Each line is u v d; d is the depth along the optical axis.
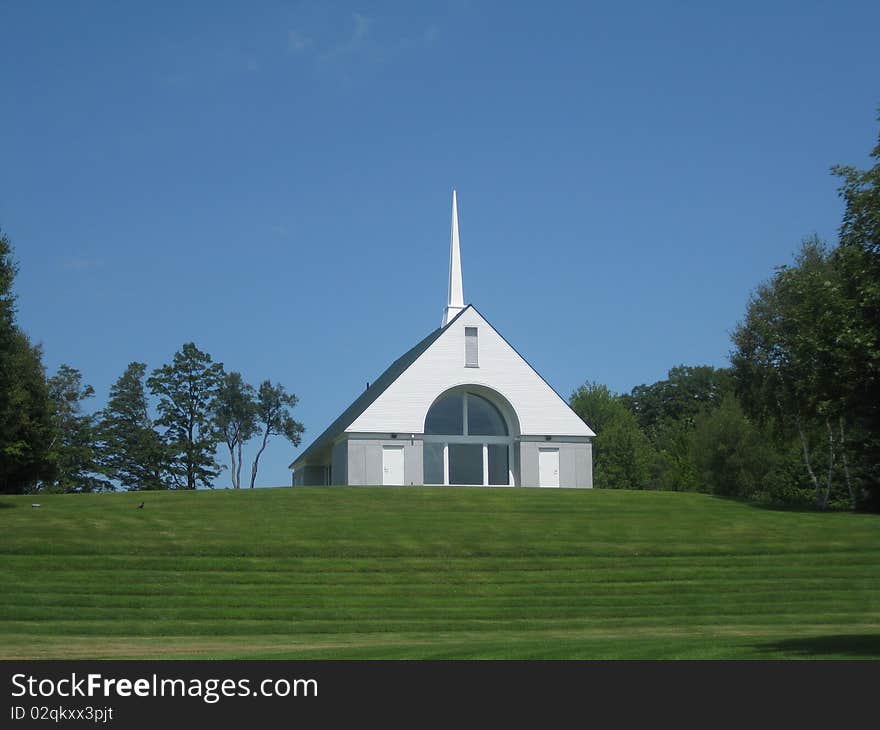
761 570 28.94
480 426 53.22
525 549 30.80
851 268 17.39
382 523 34.06
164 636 22.27
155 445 79.81
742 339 45.88
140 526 32.22
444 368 52.03
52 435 54.03
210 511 36.00
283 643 21.42
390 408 51.22
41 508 36.28
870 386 17.12
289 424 103.25
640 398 114.12
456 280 58.94
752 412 47.00
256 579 27.09
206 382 83.00
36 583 25.56
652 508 38.81
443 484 52.00
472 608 25.16
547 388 52.88
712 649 17.64
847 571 28.94
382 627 23.42
